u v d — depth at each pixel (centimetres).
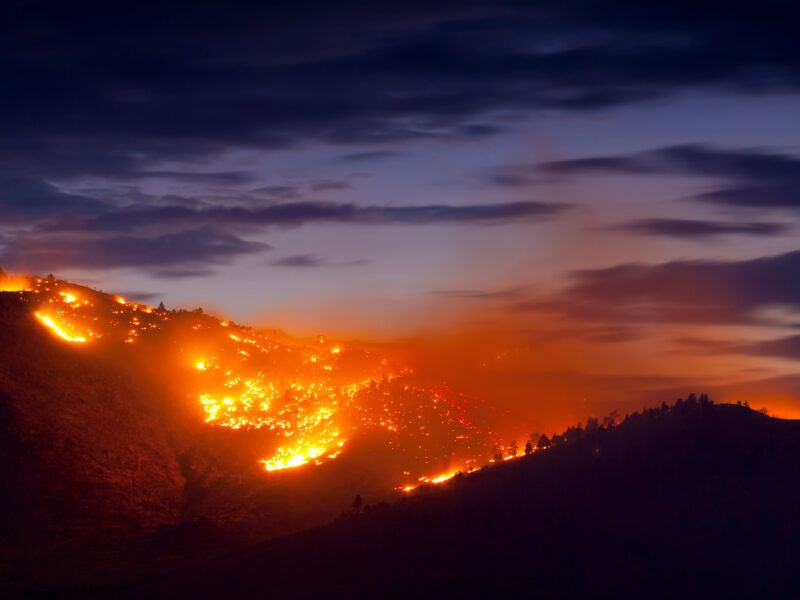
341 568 6925
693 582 6575
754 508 7081
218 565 7262
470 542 7081
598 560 6806
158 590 7000
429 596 6462
